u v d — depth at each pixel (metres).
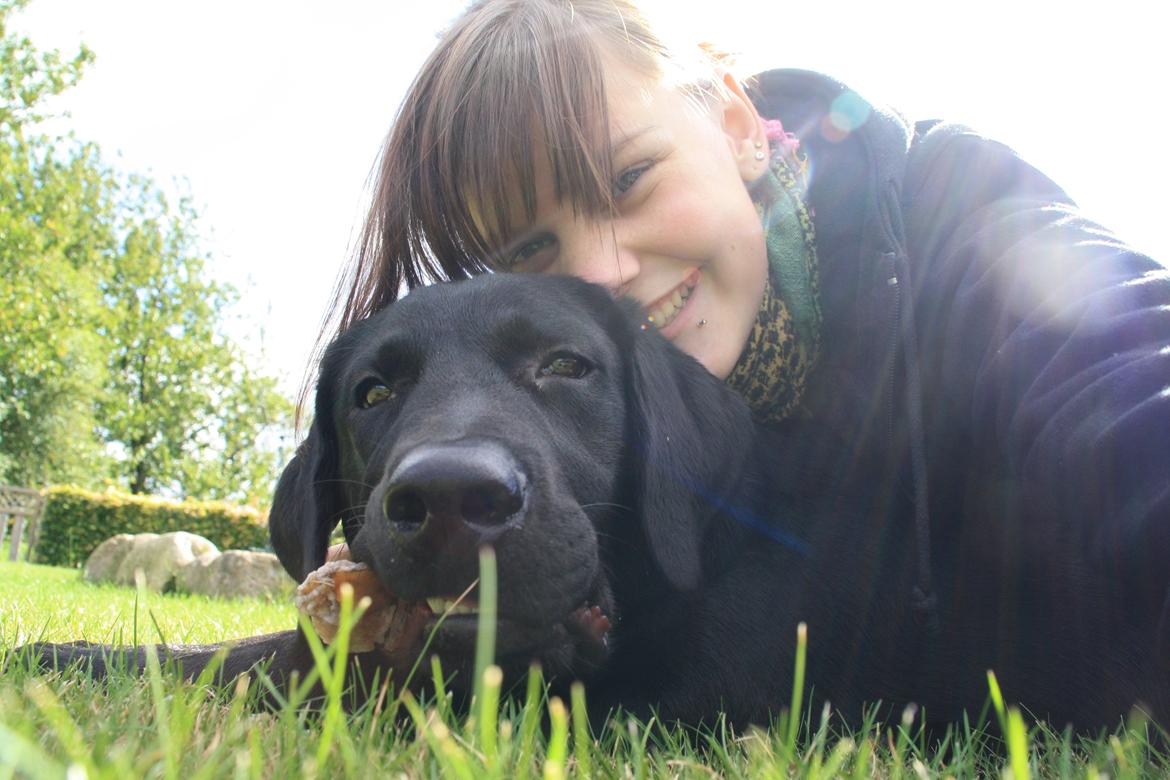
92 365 5.30
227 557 1.65
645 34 0.45
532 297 0.37
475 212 0.44
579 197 0.42
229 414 6.40
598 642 0.33
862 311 0.41
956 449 0.39
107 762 0.17
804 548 0.38
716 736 0.32
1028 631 0.38
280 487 0.45
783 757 0.20
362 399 0.38
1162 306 0.30
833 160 0.44
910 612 0.38
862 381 0.42
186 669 0.41
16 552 3.50
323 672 0.18
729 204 0.43
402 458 0.29
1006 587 0.38
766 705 0.35
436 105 0.45
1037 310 0.33
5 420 5.12
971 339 0.36
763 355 0.46
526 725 0.22
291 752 0.20
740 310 0.44
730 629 0.35
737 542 0.38
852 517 0.39
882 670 0.37
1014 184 0.40
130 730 0.22
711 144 0.44
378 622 0.31
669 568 0.35
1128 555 0.28
